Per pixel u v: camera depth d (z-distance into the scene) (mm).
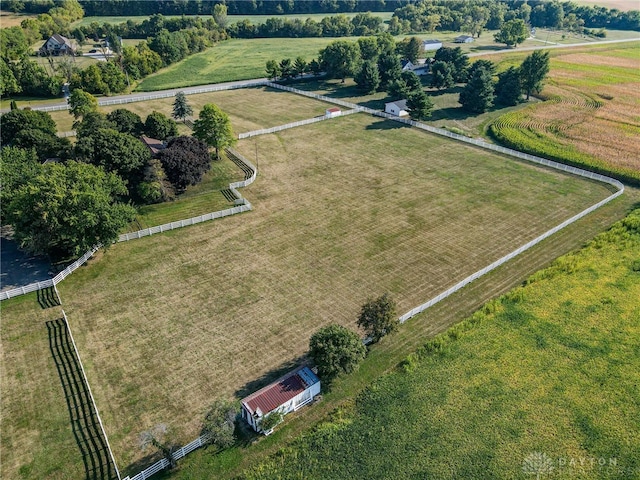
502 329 45562
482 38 196125
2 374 40875
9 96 112312
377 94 119000
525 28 170750
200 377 40812
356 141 89562
